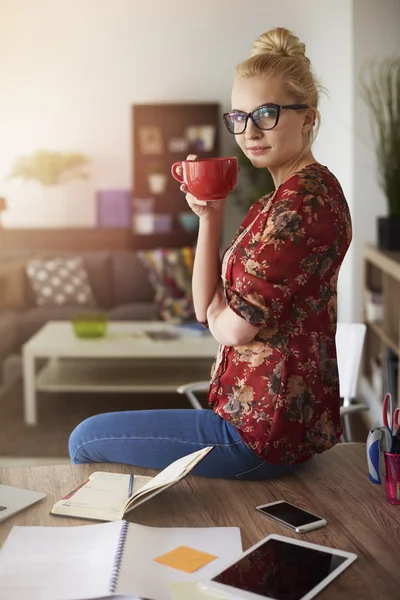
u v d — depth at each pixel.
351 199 4.79
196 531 1.31
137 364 4.66
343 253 1.45
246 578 1.13
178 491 1.49
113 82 6.90
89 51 6.88
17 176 6.93
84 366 4.60
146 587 1.12
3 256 6.09
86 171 7.00
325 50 5.16
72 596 1.09
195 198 1.55
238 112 1.46
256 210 1.57
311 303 1.43
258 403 1.46
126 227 6.88
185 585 1.12
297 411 1.46
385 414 1.53
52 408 4.46
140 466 1.60
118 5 6.81
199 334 4.38
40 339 4.35
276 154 1.45
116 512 1.37
